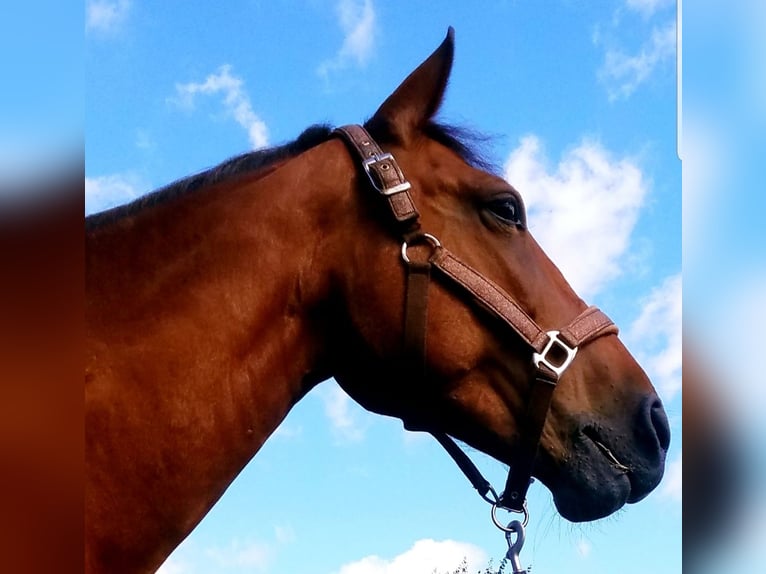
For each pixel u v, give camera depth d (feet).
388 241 7.91
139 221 7.47
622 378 8.13
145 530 6.92
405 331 7.79
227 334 7.38
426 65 8.54
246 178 7.97
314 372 8.17
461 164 8.38
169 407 7.05
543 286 8.19
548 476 8.16
